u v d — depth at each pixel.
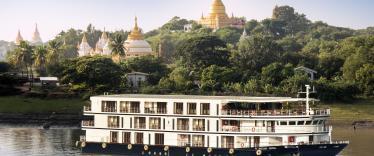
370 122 189.38
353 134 168.62
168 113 121.56
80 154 131.12
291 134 116.12
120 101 124.81
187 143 120.56
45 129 179.88
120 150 123.75
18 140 153.38
